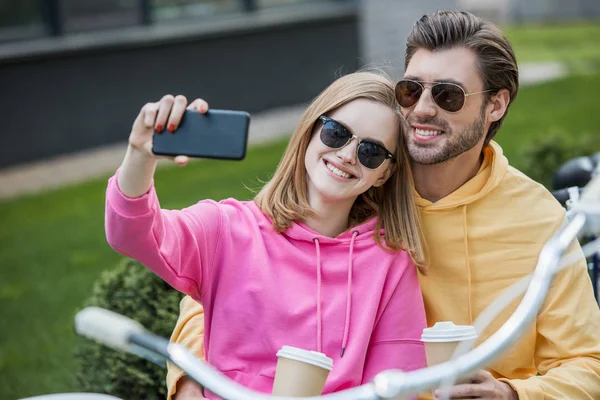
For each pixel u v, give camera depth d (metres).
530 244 2.87
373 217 2.89
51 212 8.53
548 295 2.77
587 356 2.74
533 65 16.48
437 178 2.90
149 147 2.28
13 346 5.51
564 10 25.08
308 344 2.67
